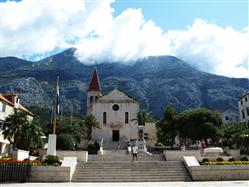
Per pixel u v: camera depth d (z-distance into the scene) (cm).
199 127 5803
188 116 6044
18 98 5284
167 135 6956
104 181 2053
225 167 2111
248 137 4397
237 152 3653
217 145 5681
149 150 5509
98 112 6456
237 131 5034
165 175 2152
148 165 2352
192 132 5866
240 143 4503
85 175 2147
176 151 3191
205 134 5738
